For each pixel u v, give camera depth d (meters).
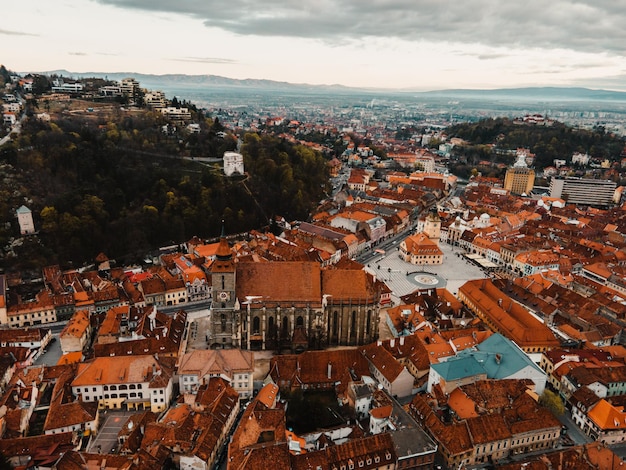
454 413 135.50
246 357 149.00
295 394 138.38
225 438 128.00
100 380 137.50
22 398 133.88
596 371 151.62
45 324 197.12
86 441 125.38
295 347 173.88
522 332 177.62
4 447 113.44
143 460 109.50
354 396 136.50
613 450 130.00
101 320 189.00
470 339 170.62
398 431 120.81
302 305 172.38
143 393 139.88
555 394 153.00
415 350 163.00
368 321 182.12
